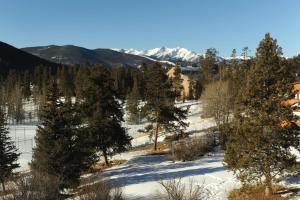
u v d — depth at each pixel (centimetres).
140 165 3697
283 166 2202
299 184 2445
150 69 4403
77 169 2830
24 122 10981
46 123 2848
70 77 13188
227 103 5819
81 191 2291
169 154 4150
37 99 12512
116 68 13488
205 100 6444
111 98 3662
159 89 4362
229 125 2381
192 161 3688
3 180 3309
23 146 6538
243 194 2392
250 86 2177
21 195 1877
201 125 6456
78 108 3466
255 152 2166
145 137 6144
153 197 2483
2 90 12250
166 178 3005
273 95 2127
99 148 3666
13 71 15475
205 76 12431
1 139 3525
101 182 2219
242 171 2275
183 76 13500
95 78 3609
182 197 1977
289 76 2155
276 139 2144
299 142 2175
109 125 3572
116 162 3984
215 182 2798
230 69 10738
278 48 2161
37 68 15738
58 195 2134
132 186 2805
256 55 2192
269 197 2236
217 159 3678
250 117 2188
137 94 9444
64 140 2805
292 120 2175
